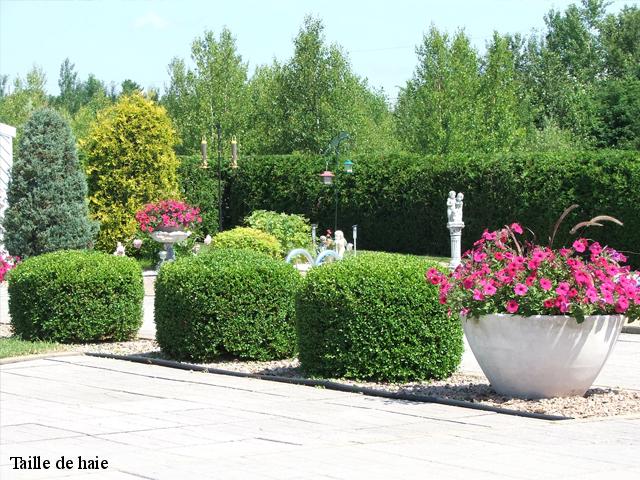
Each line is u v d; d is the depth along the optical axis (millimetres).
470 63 38469
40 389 8977
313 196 30953
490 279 7859
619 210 24031
